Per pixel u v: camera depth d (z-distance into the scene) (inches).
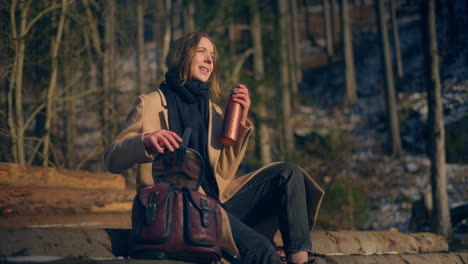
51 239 67.4
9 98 197.8
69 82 267.4
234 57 430.3
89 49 282.7
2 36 199.5
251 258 79.5
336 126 698.8
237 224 80.9
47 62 235.5
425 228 361.7
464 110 642.2
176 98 91.1
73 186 134.1
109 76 301.6
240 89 90.4
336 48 1057.5
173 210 72.7
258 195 89.9
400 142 653.3
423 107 732.0
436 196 341.1
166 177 83.2
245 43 460.1
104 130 269.9
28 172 122.3
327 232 116.4
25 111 236.2
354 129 714.2
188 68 92.7
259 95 429.4
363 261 98.5
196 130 90.1
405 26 1038.4
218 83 103.0
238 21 466.0
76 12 258.1
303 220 82.7
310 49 1086.4
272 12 495.2
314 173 491.2
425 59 371.6
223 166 92.7
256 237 80.7
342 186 407.2
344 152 563.8
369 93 855.1
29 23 213.0
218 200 89.8
